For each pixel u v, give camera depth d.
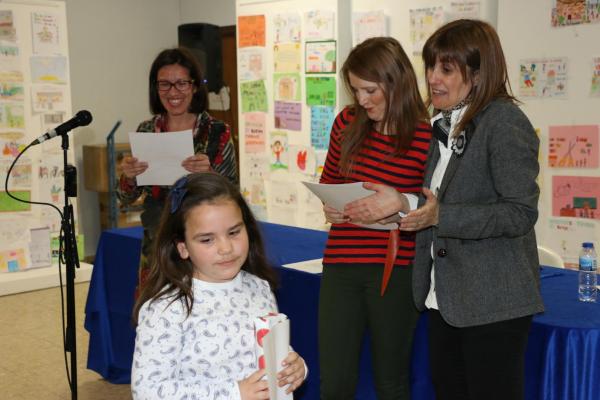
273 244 3.05
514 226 1.57
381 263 1.98
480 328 1.66
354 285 2.01
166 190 2.77
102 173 5.96
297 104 4.80
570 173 3.72
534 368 1.87
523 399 1.70
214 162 2.79
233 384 1.36
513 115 1.61
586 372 1.79
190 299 1.48
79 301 4.88
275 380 1.37
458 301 1.67
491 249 1.65
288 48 4.79
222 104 6.57
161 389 1.37
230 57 6.52
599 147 3.60
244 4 5.03
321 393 2.08
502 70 1.65
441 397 1.81
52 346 3.97
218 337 1.47
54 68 5.20
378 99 1.93
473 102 1.66
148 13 6.72
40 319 4.48
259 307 1.58
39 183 5.21
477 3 4.04
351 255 2.00
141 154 2.65
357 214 1.81
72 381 2.59
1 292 5.01
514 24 3.83
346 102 4.54
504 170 1.59
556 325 1.83
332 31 4.52
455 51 1.64
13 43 5.01
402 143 1.94
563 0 3.63
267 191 5.12
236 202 1.54
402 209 1.76
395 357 2.00
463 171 1.66
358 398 2.32
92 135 6.41
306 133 4.77
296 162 4.87
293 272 2.48
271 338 1.34
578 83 3.64
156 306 1.47
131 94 6.68
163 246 1.54
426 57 1.73
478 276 1.65
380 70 1.89
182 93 2.74
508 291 1.63
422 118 1.96
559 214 3.79
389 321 1.97
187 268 1.54
